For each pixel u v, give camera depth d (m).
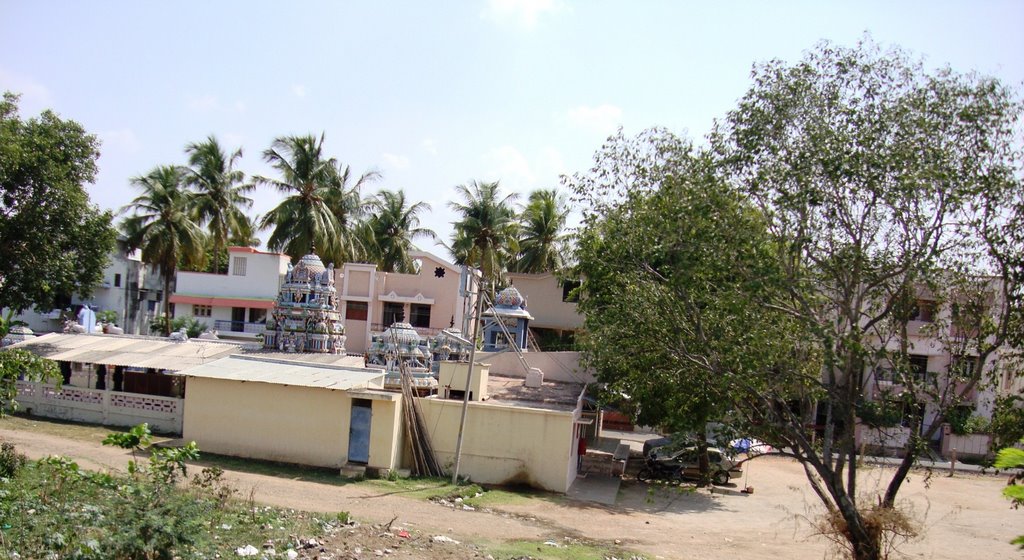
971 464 33.19
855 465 12.49
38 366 15.47
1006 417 12.12
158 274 58.12
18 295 27.34
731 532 18.48
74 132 28.69
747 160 12.31
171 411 24.47
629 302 13.73
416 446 21.50
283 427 21.20
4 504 11.02
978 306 12.32
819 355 12.58
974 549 18.41
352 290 45.75
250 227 51.44
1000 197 11.44
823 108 12.17
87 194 28.61
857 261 11.60
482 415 21.56
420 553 12.09
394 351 25.39
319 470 20.52
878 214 11.98
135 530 8.92
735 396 12.77
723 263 12.02
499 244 49.91
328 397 21.00
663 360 14.37
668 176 13.03
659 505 21.28
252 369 22.42
